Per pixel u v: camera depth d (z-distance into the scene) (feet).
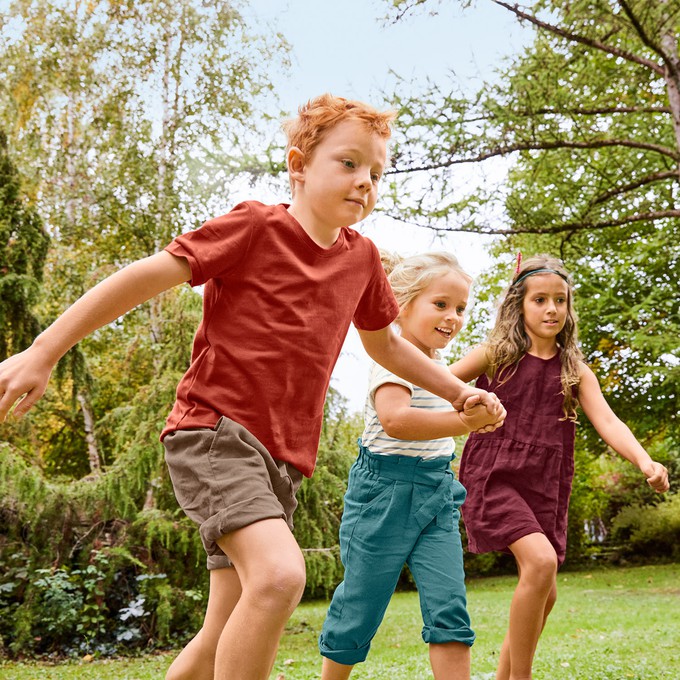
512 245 37.81
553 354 10.27
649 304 37.86
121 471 24.40
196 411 5.59
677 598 36.45
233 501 5.08
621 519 67.00
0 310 24.36
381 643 25.40
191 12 36.09
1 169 25.88
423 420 7.26
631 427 43.83
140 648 24.21
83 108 38.37
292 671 17.33
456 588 7.86
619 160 34.86
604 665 13.70
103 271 33.35
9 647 23.04
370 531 8.31
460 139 29.19
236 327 5.71
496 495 9.38
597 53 31.63
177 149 35.78
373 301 6.78
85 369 28.04
